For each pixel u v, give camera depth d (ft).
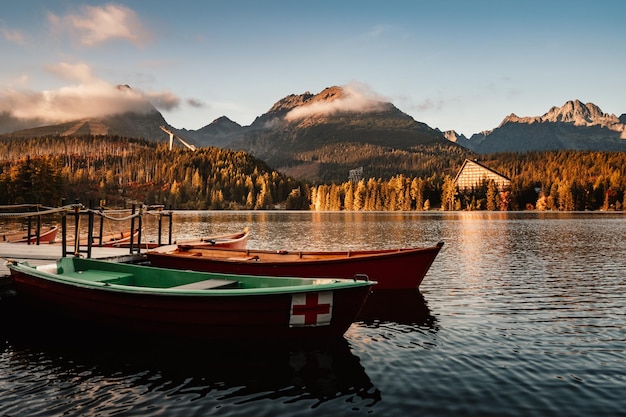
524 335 43.98
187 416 26.94
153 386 31.32
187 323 38.09
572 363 36.14
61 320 43.62
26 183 350.43
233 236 92.17
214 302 36.76
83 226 202.80
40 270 45.34
